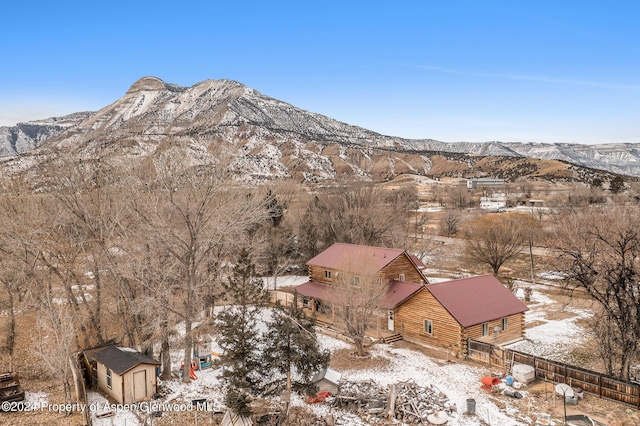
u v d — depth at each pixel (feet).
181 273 103.76
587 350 119.85
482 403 88.79
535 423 80.43
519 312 126.00
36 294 108.58
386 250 148.66
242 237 121.90
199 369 103.76
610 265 96.58
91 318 113.70
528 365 100.01
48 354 89.45
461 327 113.39
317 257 163.53
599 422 80.02
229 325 80.43
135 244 96.63
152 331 93.56
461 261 232.32
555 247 127.75
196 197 91.71
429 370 106.11
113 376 84.94
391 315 134.92
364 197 228.02
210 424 78.33
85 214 94.22
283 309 83.92
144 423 76.23
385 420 82.17
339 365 109.40
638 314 91.97
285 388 87.20
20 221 90.63
